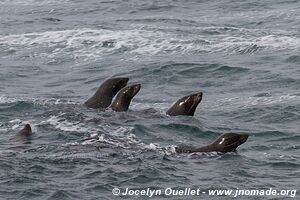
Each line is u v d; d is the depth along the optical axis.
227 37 98.62
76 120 62.88
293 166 52.09
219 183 47.91
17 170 48.97
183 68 84.00
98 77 83.31
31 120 63.72
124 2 130.88
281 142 58.88
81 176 48.38
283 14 113.88
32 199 44.97
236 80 80.25
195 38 97.88
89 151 53.34
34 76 84.75
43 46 97.38
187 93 76.62
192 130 61.41
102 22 111.88
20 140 56.84
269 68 83.38
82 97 75.06
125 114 65.31
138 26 106.75
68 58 91.69
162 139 58.66
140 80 81.50
